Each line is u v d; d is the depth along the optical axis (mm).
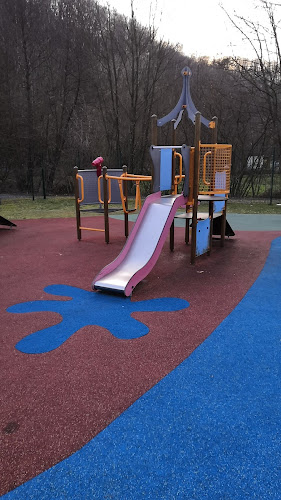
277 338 3438
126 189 7660
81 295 4602
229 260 6172
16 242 7578
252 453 2088
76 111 21328
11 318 3922
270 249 6883
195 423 2324
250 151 17250
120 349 3236
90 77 20719
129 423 2322
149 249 5141
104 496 1833
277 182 16672
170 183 6324
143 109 19891
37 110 20672
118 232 8609
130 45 18938
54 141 21172
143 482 1909
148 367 2947
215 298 4469
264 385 2715
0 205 14234
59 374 2859
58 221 10273
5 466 2000
